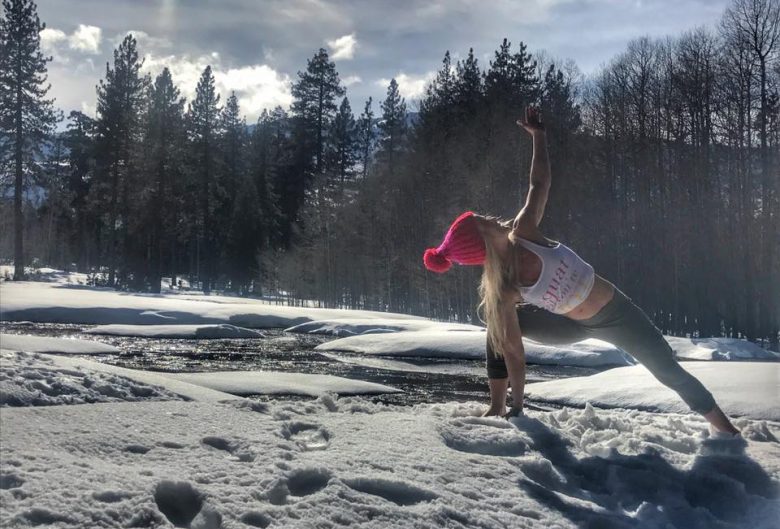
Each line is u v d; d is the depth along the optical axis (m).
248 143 72.06
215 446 3.16
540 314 4.44
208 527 2.28
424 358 13.21
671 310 36.38
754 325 32.56
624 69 40.47
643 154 38.47
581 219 38.81
